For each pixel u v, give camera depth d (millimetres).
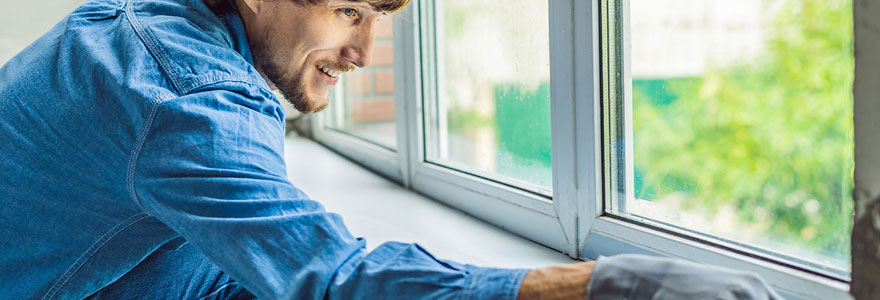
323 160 2188
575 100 1156
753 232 935
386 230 1406
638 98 1091
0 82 964
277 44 961
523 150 1375
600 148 1137
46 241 885
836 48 794
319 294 654
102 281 905
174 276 989
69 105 847
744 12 901
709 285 552
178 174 718
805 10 823
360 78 2199
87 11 973
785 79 861
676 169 1041
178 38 847
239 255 672
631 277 577
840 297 807
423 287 632
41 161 867
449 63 1621
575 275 601
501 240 1330
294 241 671
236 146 727
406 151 1774
